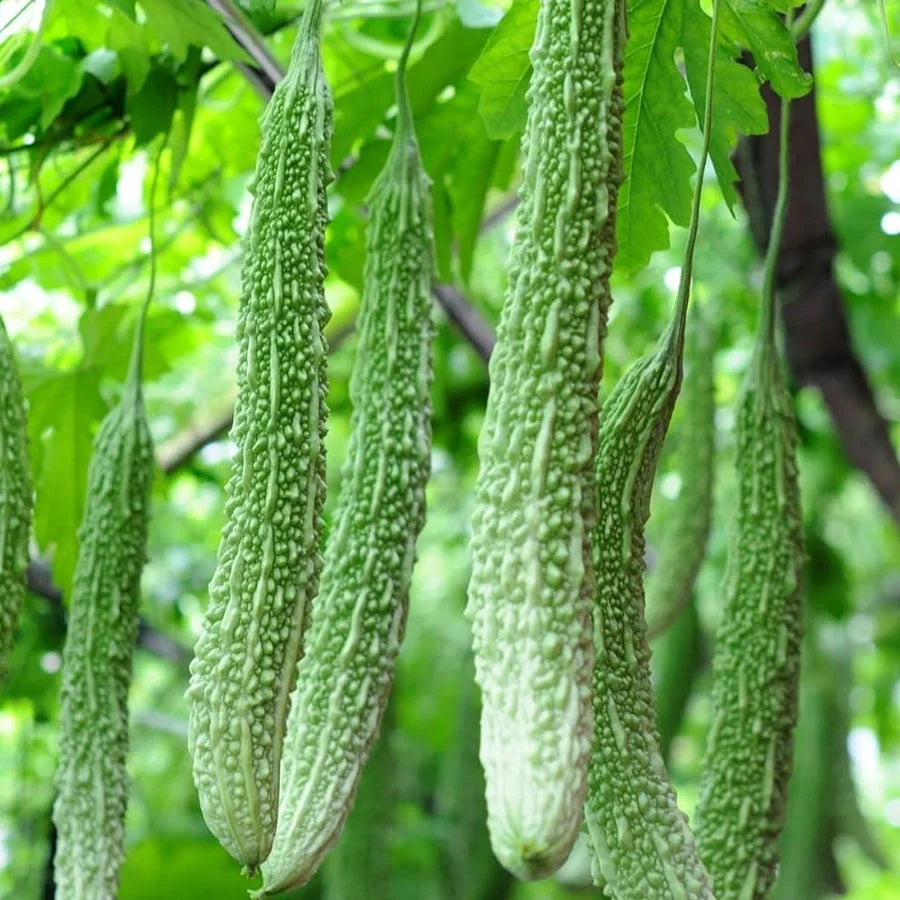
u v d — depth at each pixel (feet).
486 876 7.69
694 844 3.31
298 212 3.38
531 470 3.11
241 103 5.40
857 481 9.47
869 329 7.39
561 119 3.20
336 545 3.54
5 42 4.35
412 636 9.65
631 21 3.82
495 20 4.51
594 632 3.34
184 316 6.41
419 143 4.70
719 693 3.84
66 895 3.76
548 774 2.96
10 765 9.64
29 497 3.59
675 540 4.75
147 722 8.54
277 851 3.36
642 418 3.40
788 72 3.80
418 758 9.68
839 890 8.07
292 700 3.51
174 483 7.63
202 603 8.54
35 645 6.72
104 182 5.30
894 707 12.91
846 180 7.05
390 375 3.62
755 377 3.92
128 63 4.48
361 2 5.05
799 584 3.87
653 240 3.99
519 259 3.19
